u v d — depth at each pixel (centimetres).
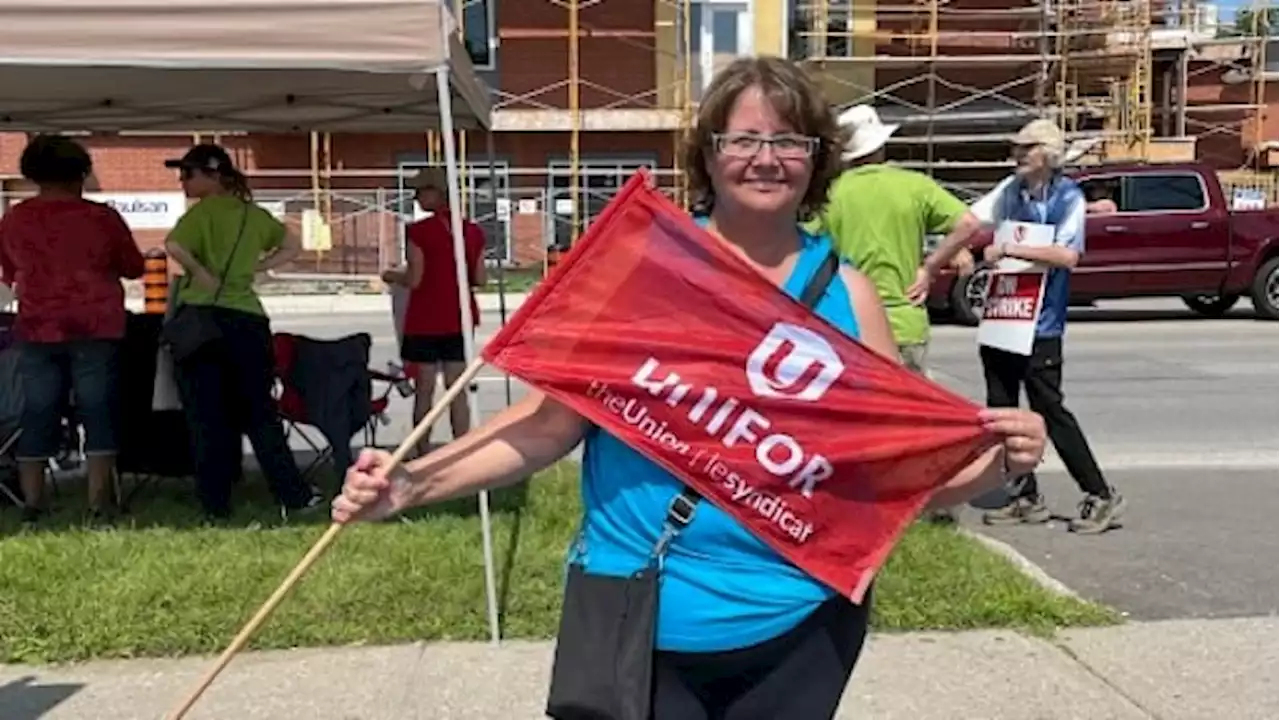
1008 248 672
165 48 542
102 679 488
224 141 2514
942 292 1795
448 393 275
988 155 2611
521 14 2542
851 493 271
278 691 475
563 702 259
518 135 2536
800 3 2548
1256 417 1092
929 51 2580
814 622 268
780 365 267
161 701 467
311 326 1911
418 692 474
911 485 273
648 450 264
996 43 2594
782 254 277
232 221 709
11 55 536
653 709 263
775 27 2541
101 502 735
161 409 749
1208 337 1645
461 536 648
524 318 269
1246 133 3153
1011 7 2642
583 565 270
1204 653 510
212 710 459
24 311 707
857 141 630
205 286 704
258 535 664
